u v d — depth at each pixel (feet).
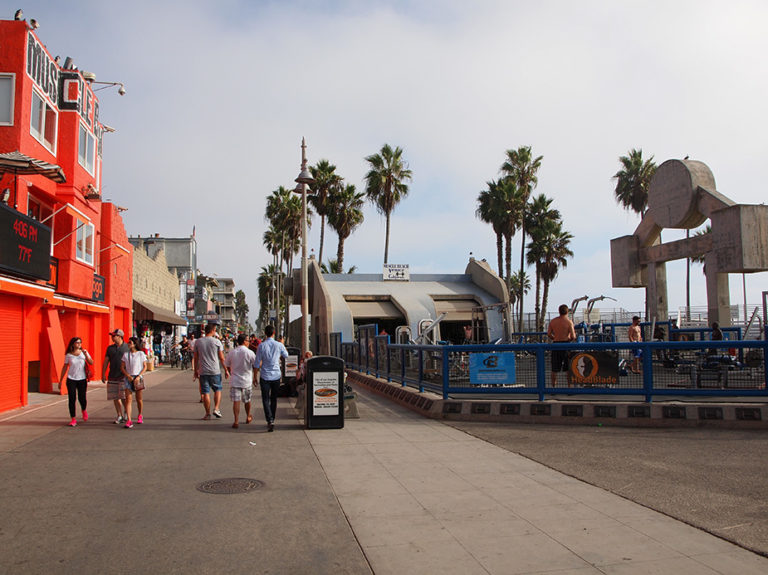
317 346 109.50
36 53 48.96
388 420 36.58
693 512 17.48
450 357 37.47
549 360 35.55
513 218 143.13
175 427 34.19
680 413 32.17
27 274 42.45
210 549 14.73
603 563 13.80
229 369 34.78
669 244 76.89
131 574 13.19
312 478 21.89
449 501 18.93
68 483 21.07
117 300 78.38
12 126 45.34
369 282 117.50
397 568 13.60
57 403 46.34
